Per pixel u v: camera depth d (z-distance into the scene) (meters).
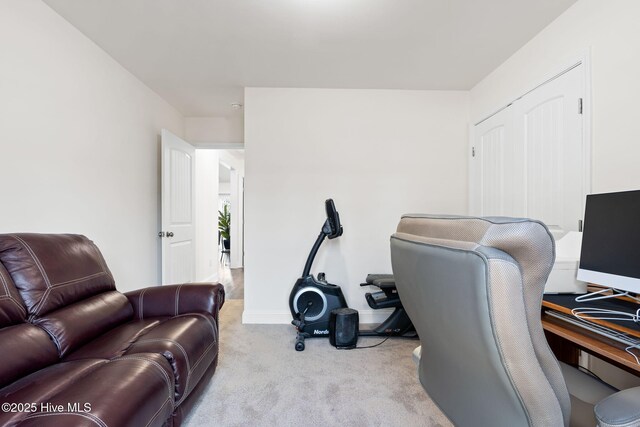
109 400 0.91
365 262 3.17
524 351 0.59
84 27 2.13
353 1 1.91
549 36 2.12
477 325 0.62
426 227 0.83
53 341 1.29
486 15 2.04
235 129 4.09
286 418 1.60
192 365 1.45
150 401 1.03
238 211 7.07
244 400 1.75
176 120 3.79
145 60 2.60
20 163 1.72
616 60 1.64
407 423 1.56
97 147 2.35
